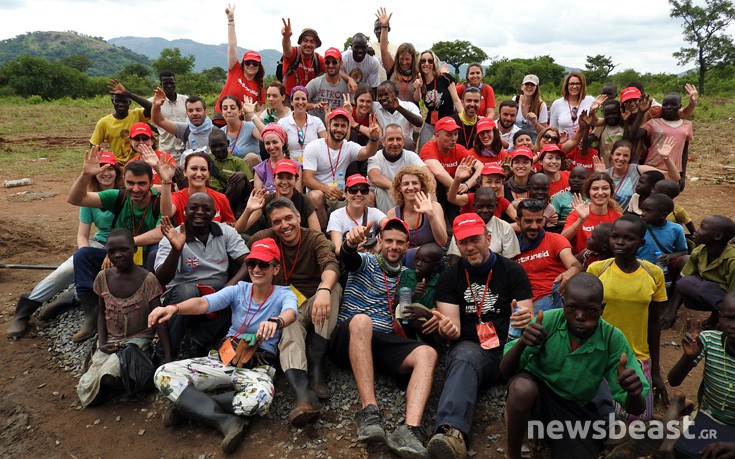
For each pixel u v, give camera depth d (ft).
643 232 14.58
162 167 18.92
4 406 16.47
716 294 18.03
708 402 12.92
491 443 14.35
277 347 16.22
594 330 12.34
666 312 20.30
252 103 28.68
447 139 22.85
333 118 22.59
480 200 18.10
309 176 23.02
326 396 15.93
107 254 17.58
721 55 199.41
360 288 17.22
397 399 15.85
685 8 200.13
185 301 15.56
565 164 26.63
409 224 19.56
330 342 16.66
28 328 20.45
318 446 14.38
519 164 22.08
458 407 13.67
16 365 18.40
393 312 16.96
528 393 12.13
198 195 17.57
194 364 15.35
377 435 13.92
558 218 22.11
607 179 19.54
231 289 16.38
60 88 200.34
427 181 19.30
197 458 14.21
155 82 289.53
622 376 11.11
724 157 52.95
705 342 12.73
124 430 15.42
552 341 12.52
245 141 26.53
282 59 30.86
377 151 23.08
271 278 16.26
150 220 19.83
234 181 22.03
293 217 17.11
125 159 28.14
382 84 26.58
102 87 217.56
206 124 27.07
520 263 18.01
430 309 17.21
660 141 26.22
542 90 166.30
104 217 20.62
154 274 17.85
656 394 15.39
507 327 15.87
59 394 16.97
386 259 17.03
